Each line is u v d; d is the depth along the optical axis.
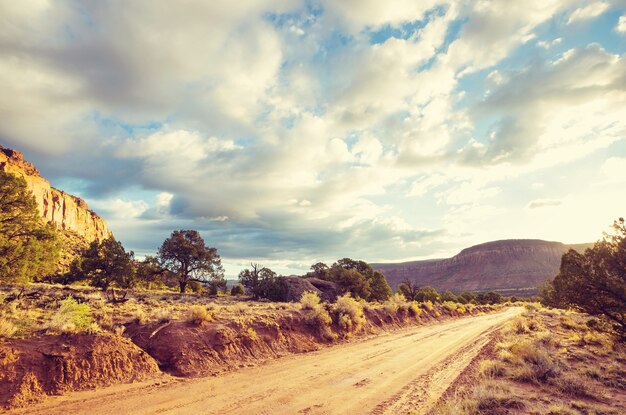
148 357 11.72
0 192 23.89
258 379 11.49
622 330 16.09
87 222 154.75
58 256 26.16
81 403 8.23
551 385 10.45
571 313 38.25
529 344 15.22
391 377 12.32
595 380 11.16
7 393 7.80
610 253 16.80
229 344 14.41
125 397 8.89
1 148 119.50
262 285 42.09
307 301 23.58
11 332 9.82
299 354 16.38
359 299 41.78
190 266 54.53
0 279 21.16
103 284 37.00
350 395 9.98
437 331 27.41
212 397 9.38
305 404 9.05
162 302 26.41
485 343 20.47
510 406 8.48
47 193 125.62
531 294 165.50
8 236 23.39
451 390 10.56
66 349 9.90
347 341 20.83
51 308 15.68
